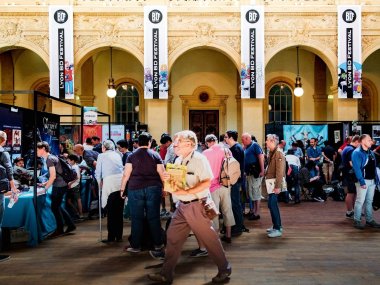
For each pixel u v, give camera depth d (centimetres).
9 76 1919
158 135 1627
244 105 1628
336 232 793
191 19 1633
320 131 1473
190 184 486
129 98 2008
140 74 1994
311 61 1986
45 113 920
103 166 724
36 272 561
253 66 1612
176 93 1991
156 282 515
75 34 1625
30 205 703
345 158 923
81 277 539
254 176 900
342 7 1616
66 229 838
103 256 638
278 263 594
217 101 1988
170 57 1634
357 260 607
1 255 634
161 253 623
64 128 1309
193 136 494
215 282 514
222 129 1984
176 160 503
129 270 567
